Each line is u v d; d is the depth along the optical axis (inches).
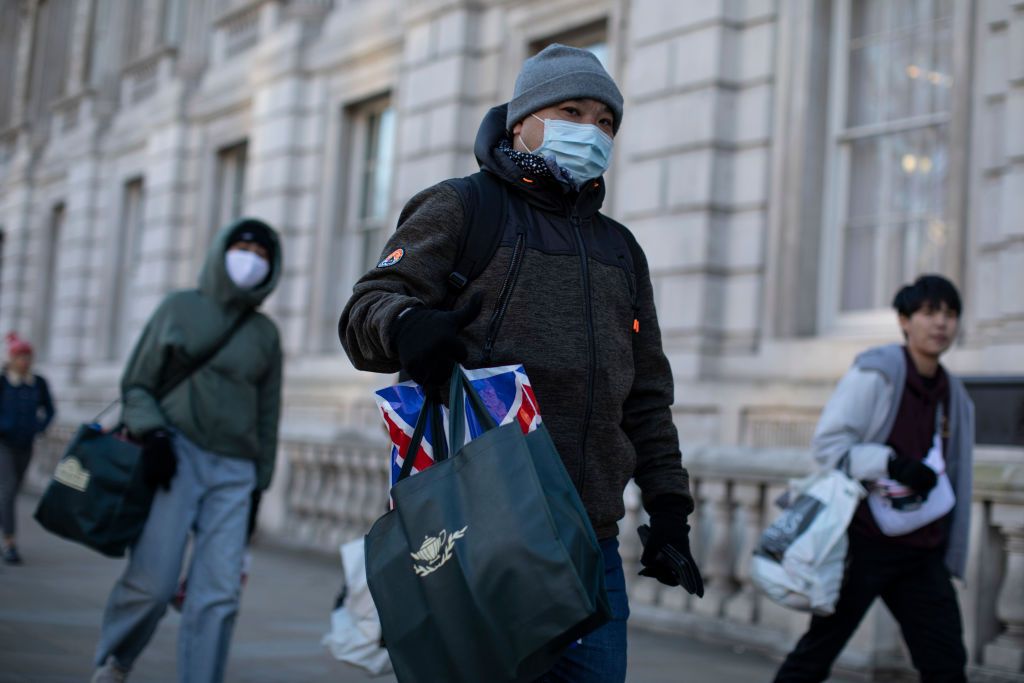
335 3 587.8
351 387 499.8
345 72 555.2
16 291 945.5
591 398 91.7
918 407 151.5
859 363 154.3
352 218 554.9
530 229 93.4
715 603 251.3
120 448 158.4
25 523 455.5
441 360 81.0
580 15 416.8
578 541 79.0
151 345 163.5
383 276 90.4
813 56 334.6
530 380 90.4
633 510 277.3
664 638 248.8
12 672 178.5
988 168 283.6
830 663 152.1
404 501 83.5
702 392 331.0
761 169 341.7
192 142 698.8
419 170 483.2
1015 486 196.2
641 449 103.8
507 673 77.7
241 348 167.0
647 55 372.5
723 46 350.6
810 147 333.4
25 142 994.1
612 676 93.4
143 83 792.3
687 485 102.9
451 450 84.7
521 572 77.4
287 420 543.8
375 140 551.2
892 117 320.8
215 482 164.7
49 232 914.1
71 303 828.0
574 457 90.9
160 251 704.4
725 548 253.8
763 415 313.4
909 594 148.6
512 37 450.6
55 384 823.1
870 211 323.3
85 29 919.0
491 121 100.1
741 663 221.8
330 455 393.1
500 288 91.1
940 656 146.5
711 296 346.9
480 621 78.1
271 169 589.9
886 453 146.6
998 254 278.5
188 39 754.8
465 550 79.3
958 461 152.9
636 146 372.5
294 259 575.2
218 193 678.5
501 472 80.4
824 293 330.3
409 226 91.9
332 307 554.6
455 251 91.7
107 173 814.5
